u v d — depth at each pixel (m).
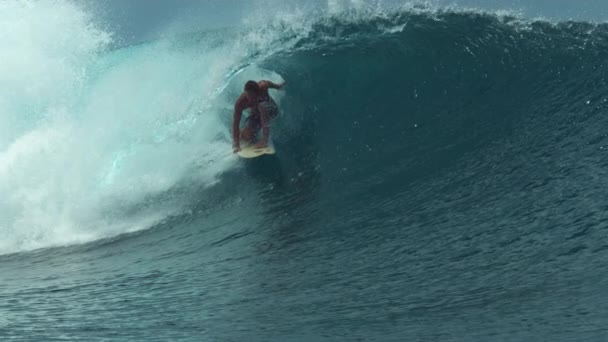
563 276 20.70
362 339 17.70
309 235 29.78
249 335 18.81
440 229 27.42
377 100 41.81
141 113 43.59
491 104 40.19
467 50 44.03
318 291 22.45
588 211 26.12
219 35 49.66
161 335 19.33
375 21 47.16
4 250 34.53
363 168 36.34
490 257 23.61
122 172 39.31
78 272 29.02
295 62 44.75
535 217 26.62
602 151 32.44
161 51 48.62
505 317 18.09
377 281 22.78
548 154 33.34
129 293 24.66
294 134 40.19
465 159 34.81
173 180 38.56
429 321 18.55
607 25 45.72
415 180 33.81
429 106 41.00
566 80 41.09
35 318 22.06
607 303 17.98
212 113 42.50
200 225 34.03
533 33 45.25
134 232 34.75
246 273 25.75
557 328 16.78
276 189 36.16
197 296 23.33
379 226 29.23
